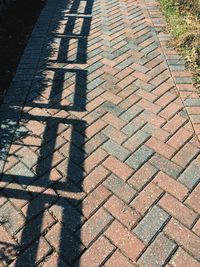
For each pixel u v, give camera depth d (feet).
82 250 8.90
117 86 14.93
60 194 10.34
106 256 8.77
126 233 9.26
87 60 16.88
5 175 10.98
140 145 11.94
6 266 8.61
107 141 12.13
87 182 10.69
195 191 10.33
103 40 18.65
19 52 17.71
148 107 13.66
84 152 11.72
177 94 14.32
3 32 19.62
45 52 17.65
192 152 11.62
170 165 11.18
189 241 9.03
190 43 17.48
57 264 8.63
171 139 12.14
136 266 8.54
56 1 24.04
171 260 8.64
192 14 20.45
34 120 13.15
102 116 13.26
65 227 9.45
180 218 9.59
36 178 10.85
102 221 9.57
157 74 15.62
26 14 21.84
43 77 15.66
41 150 11.82
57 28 20.15
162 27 19.84
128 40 18.53
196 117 13.02
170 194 10.26
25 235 9.27
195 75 15.43
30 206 10.02
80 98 14.28
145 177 10.80
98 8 22.79
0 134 12.49
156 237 9.14
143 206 9.94
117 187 10.51
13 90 14.80
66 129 12.69
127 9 22.43
